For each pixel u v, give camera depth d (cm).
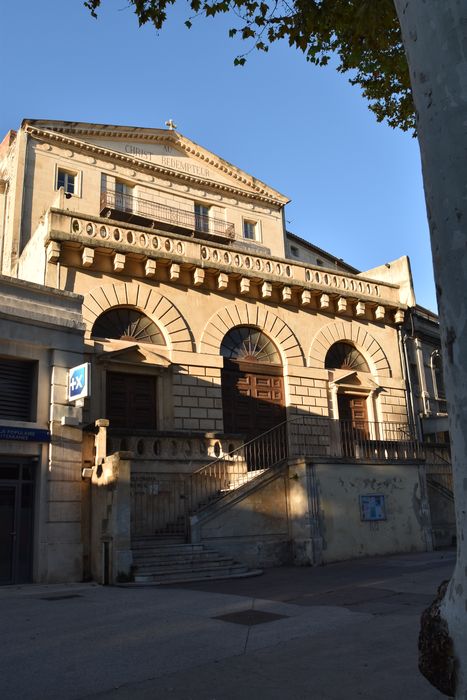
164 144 2844
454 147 285
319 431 2141
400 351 2456
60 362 1469
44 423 1423
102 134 2639
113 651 688
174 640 734
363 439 1962
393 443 1984
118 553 1304
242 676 589
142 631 784
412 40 315
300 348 2203
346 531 1694
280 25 1007
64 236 1783
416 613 851
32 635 774
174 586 1254
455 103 288
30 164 2392
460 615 265
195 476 1698
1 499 1334
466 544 265
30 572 1337
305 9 970
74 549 1380
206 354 1986
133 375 1870
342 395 2281
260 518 1625
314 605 962
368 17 925
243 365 2088
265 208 3098
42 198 2388
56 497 1384
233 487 1709
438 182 291
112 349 1817
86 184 2527
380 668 599
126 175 2658
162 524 1598
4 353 1395
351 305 2370
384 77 1142
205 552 1461
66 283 1797
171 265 1956
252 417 2056
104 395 1780
